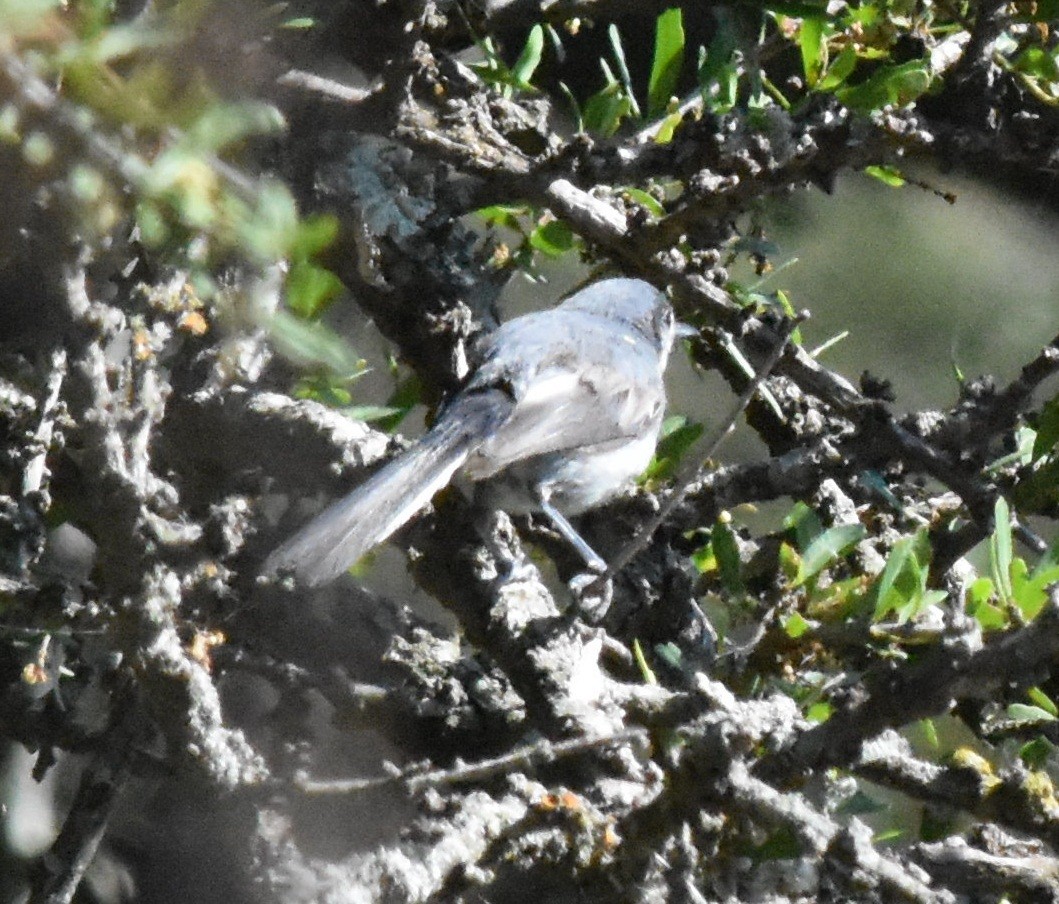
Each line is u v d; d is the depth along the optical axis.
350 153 7.80
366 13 7.07
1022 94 8.61
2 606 6.00
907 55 8.43
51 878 6.38
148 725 6.63
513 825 5.72
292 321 3.71
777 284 15.16
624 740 6.14
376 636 7.19
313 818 6.16
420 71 7.52
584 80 12.93
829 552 7.10
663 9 8.70
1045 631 5.57
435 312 8.26
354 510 6.86
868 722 5.82
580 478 8.48
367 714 6.88
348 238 7.84
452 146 7.79
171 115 3.38
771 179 7.84
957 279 15.61
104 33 3.35
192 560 6.37
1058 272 15.88
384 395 9.76
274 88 6.82
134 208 3.81
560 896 6.39
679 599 8.09
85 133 3.30
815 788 7.02
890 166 8.58
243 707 7.94
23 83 3.23
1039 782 6.39
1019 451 8.15
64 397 5.54
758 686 7.27
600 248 8.68
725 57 8.08
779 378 9.12
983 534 7.93
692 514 8.45
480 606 7.20
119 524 5.39
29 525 6.25
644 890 5.73
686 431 8.96
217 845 6.11
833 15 7.83
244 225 3.39
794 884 6.21
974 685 5.68
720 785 5.67
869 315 15.38
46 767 6.64
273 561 6.46
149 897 7.41
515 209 8.70
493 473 7.98
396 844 5.72
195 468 7.43
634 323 9.31
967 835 6.82
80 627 6.12
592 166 8.03
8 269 5.87
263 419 7.32
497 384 8.26
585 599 6.86
